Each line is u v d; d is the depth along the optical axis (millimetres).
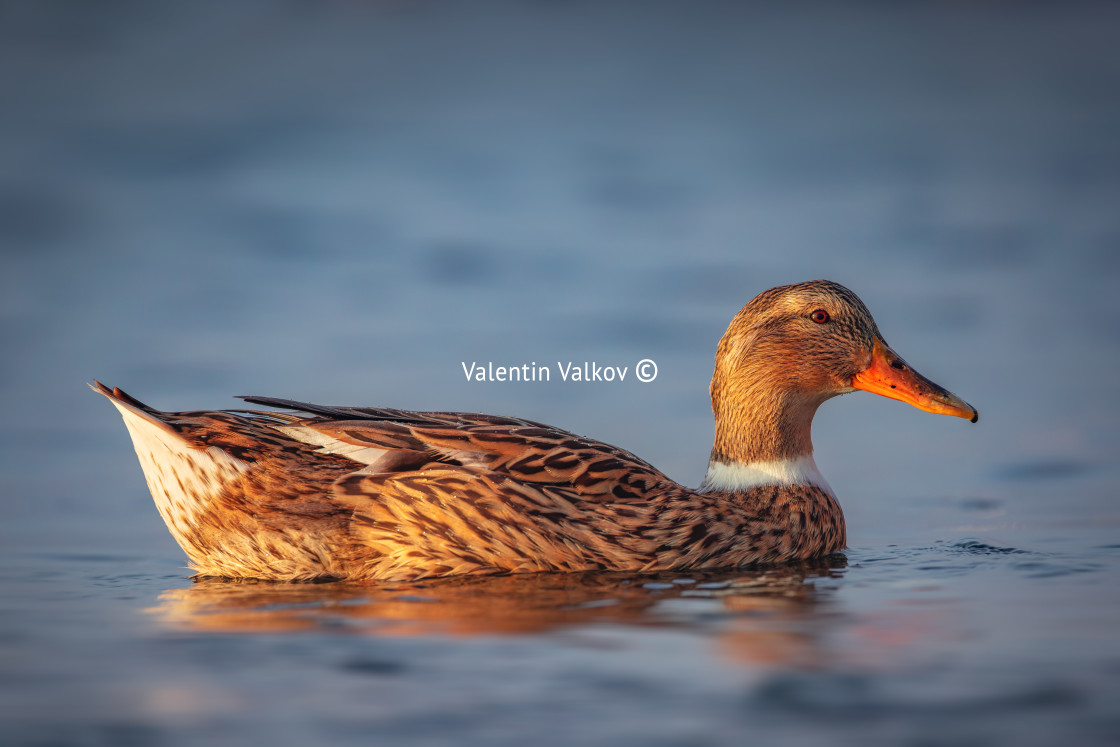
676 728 7336
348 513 11656
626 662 8562
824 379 13180
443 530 11633
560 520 11820
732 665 8461
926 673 8273
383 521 11625
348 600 10578
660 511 12125
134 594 10977
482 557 11727
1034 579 11148
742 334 13242
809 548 12695
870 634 9242
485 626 9523
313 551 11656
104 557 12664
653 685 8078
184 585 11430
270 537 11633
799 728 7320
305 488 11594
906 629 9375
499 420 12711
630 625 9562
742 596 10664
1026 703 7695
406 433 11953
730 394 13266
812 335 13094
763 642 9023
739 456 13180
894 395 13156
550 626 9523
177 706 7789
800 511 12773
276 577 11766
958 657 8617
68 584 11445
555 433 12445
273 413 12250
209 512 11727
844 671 8336
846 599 10477
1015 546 12766
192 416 11945
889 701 7758
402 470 11766
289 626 9578
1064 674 8227
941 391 13148
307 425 12008
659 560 11977
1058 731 7254
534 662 8547
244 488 11602
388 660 8633
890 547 13023
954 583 11062
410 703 7789
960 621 9602
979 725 7348
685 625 9539
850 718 7473
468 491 11633
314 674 8336
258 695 7953
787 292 13320
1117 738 7145
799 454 13227
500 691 7965
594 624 9594
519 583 11352
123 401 11727
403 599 10609
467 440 12016
